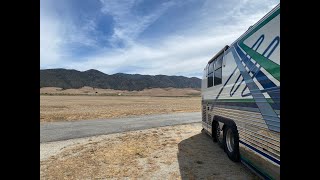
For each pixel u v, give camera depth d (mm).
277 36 4406
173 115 24391
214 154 8508
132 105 43281
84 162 7738
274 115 4492
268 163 4773
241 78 6391
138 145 10133
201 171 6727
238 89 6621
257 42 5297
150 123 17750
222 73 8312
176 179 6156
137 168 7070
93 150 9312
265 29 4898
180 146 9844
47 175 6582
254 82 5457
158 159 7980
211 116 10117
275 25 4465
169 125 16641
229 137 7754
